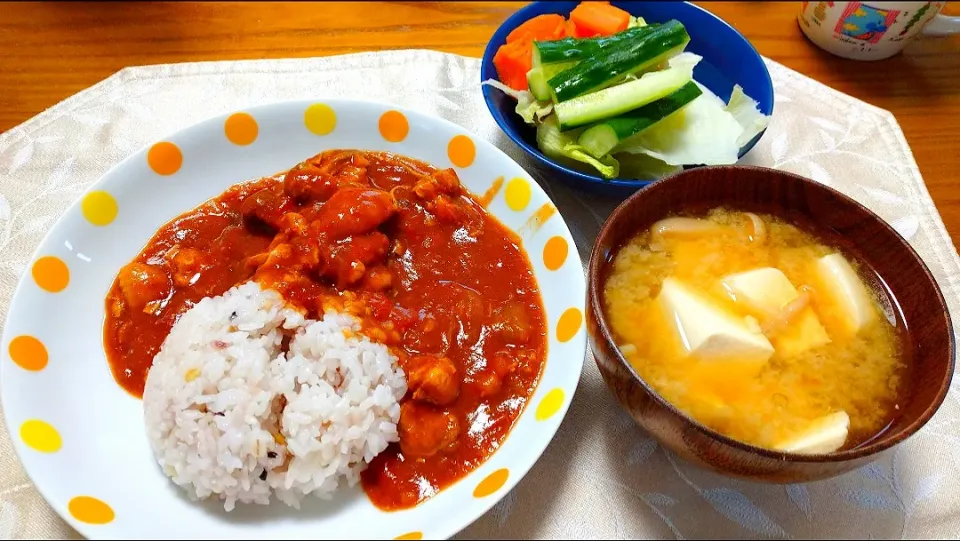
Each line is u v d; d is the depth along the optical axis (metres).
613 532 0.24
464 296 0.28
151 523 0.22
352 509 0.23
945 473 0.25
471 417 0.25
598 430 0.26
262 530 0.22
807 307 0.24
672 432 0.20
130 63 0.38
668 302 0.24
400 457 0.24
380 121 0.33
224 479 0.22
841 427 0.21
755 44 0.42
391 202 0.30
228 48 0.39
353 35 0.41
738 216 0.26
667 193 0.26
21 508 0.23
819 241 0.26
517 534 0.23
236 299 0.26
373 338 0.26
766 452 0.19
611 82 0.33
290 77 0.38
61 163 0.33
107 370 0.26
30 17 0.40
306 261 0.28
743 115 0.34
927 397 0.21
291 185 0.30
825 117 0.38
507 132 0.32
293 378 0.24
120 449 0.24
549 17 0.36
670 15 0.38
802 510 0.24
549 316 0.28
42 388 0.24
